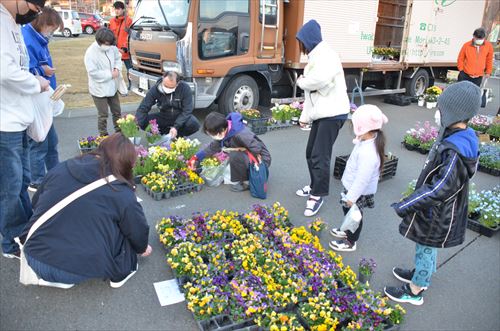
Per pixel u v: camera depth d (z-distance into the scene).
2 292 3.13
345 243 3.95
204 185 5.22
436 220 2.81
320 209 4.79
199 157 5.21
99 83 6.07
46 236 2.84
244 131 4.77
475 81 9.75
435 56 11.53
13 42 2.97
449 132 2.77
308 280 3.16
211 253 3.47
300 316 2.91
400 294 3.25
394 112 10.29
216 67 7.32
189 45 6.95
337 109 4.24
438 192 2.65
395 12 11.26
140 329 2.84
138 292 3.20
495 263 3.90
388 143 7.57
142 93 8.16
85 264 2.88
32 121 3.24
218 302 2.89
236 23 7.39
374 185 3.61
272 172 5.84
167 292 3.21
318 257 3.48
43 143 4.55
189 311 3.03
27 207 3.58
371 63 9.73
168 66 7.39
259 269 3.22
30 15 3.02
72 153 6.01
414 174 6.08
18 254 3.50
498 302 3.34
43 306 3.01
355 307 2.85
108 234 2.94
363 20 9.12
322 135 4.32
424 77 11.83
